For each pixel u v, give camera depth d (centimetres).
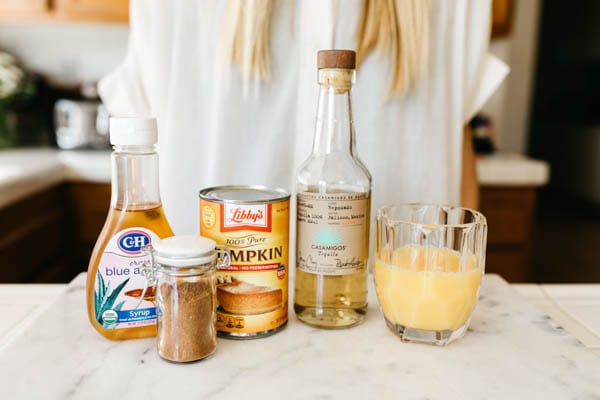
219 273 54
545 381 48
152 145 54
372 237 93
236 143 90
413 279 53
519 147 265
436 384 47
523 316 63
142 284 54
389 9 84
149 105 98
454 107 95
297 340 56
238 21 84
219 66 87
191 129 92
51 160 172
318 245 57
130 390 46
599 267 292
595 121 439
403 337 56
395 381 48
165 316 50
